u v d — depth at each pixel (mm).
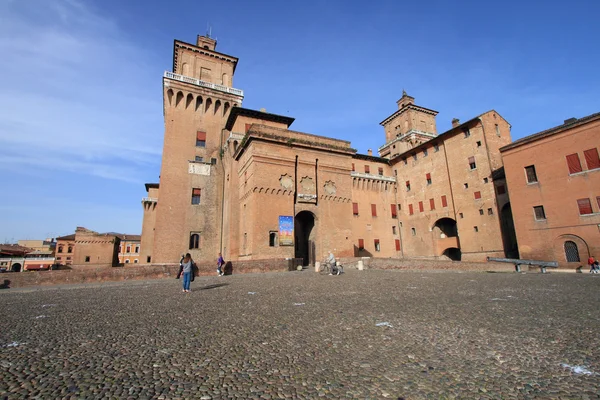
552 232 33531
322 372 4613
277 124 44906
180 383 4270
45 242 115938
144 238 51094
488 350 5430
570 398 3691
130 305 11055
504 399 3705
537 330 6582
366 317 8164
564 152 33250
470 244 46719
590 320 7348
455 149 50469
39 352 5664
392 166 64625
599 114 30844
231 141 40906
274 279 20484
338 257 36156
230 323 7754
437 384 4148
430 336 6324
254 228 32156
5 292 16984
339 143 40312
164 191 41312
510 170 37656
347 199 39188
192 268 15461
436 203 53469
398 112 73875
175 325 7641
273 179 34344
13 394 3912
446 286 15125
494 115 48031
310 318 8164
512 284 16047
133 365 4973
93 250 65500
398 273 24875
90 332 7094
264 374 4566
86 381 4340
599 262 30062
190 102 45656
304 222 41406
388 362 4977
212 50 49688
